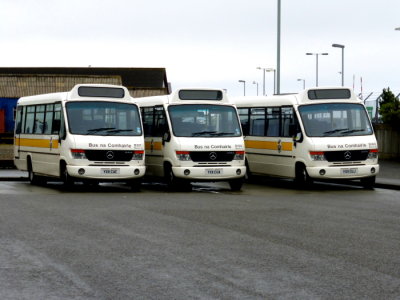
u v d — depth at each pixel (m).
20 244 10.68
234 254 9.87
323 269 8.79
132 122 21.44
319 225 13.16
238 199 18.81
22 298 7.29
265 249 10.30
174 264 9.10
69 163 20.59
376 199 18.94
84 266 8.95
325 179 21.95
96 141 20.67
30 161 24.48
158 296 7.36
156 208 16.17
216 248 10.38
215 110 21.98
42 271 8.64
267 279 8.19
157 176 22.58
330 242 11.01
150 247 10.45
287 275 8.41
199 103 21.95
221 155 21.41
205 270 8.71
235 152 21.56
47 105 22.69
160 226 12.86
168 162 21.70
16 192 20.77
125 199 18.56
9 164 36.59
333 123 22.05
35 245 10.59
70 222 13.41
